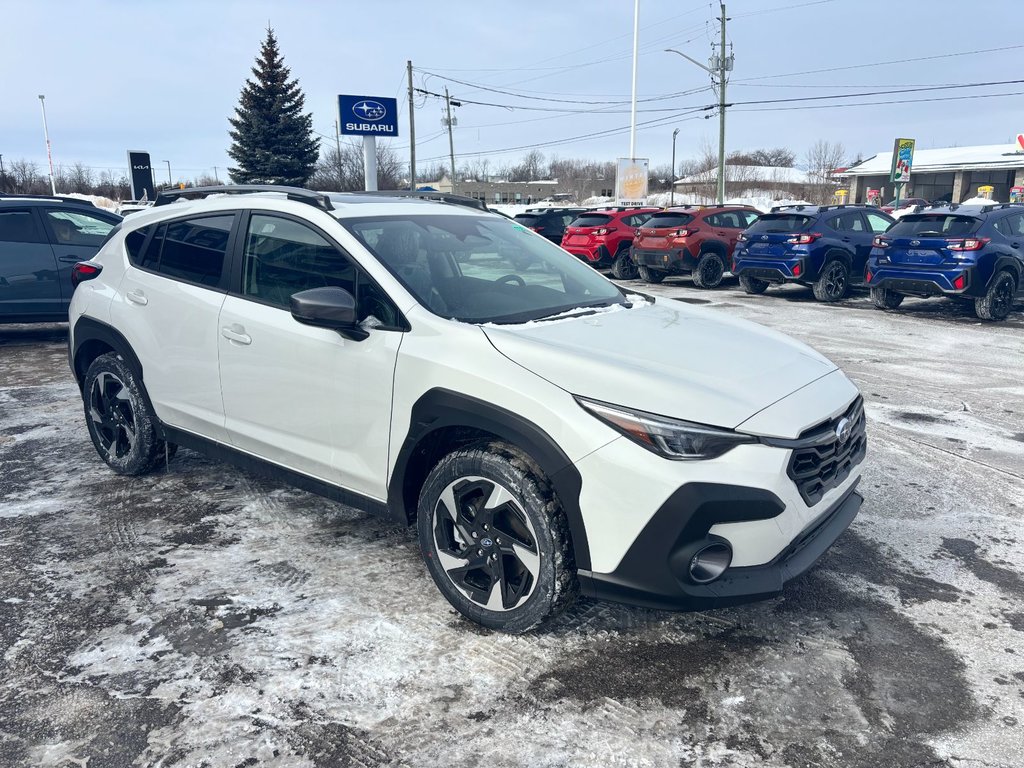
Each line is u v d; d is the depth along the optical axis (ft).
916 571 11.29
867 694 8.47
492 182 314.14
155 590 10.55
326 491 11.06
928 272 34.45
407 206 12.48
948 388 22.04
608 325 10.59
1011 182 157.48
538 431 8.57
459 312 10.27
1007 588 10.81
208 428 12.51
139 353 13.33
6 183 224.53
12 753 7.47
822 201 192.95
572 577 8.90
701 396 8.55
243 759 7.42
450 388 9.23
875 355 26.81
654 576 8.26
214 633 9.52
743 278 44.50
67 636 9.44
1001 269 33.86
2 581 10.78
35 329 32.07
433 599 10.37
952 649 9.33
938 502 13.82
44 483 14.46
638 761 7.45
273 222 11.71
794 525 8.62
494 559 9.30
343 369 10.32
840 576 11.15
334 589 10.61
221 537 12.20
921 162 168.14
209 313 12.08
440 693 8.43
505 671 8.83
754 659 9.12
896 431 17.92
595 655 9.18
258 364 11.36
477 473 9.18
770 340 11.14
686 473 8.07
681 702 8.33
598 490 8.32
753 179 224.33
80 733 7.76
